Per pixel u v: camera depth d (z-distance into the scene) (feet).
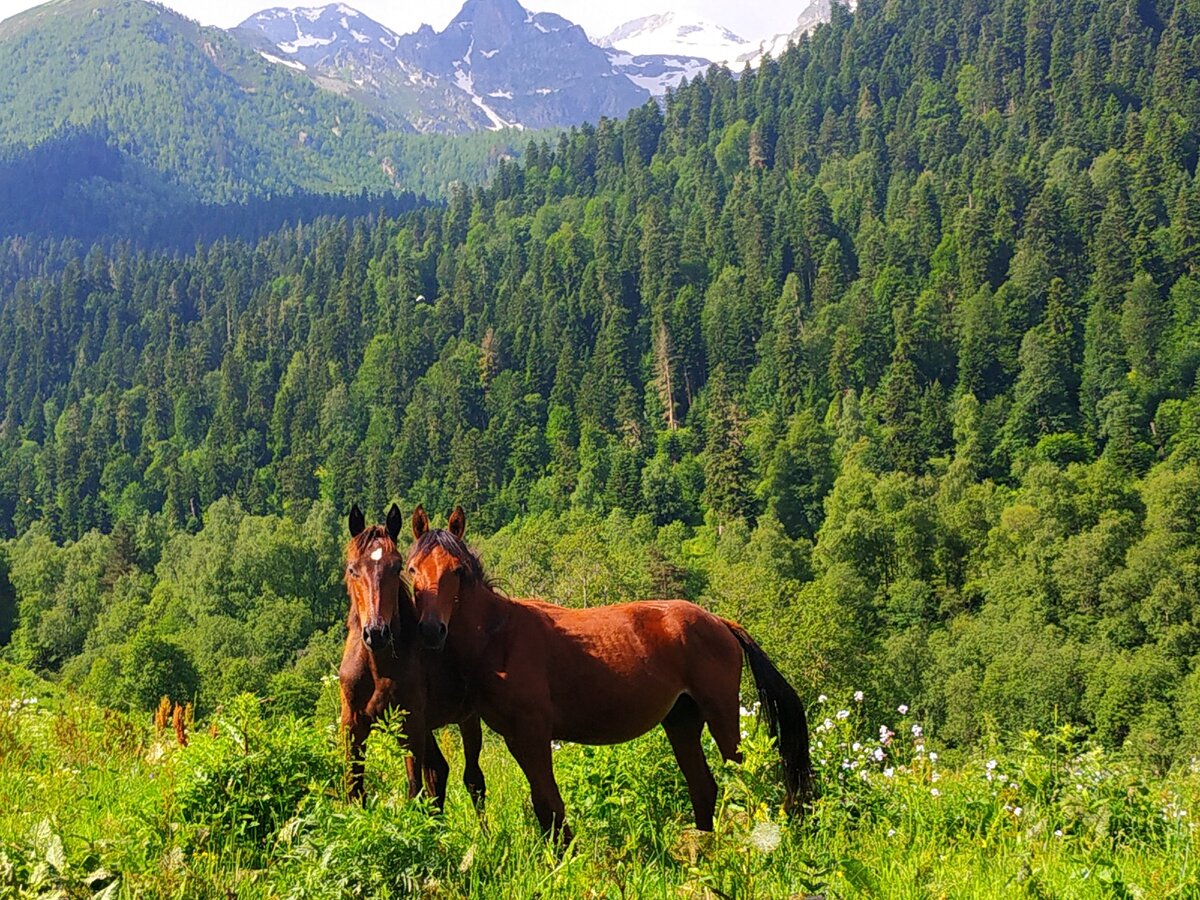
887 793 31.37
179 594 317.63
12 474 620.08
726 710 29.40
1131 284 496.23
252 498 539.70
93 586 347.77
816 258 647.97
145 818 23.26
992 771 31.42
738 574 193.47
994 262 563.48
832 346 532.73
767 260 650.43
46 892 18.76
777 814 28.43
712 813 28.58
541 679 26.84
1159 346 454.40
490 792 31.01
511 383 578.25
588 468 480.64
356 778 26.05
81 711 42.42
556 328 621.31
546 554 238.68
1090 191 572.92
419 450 536.01
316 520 416.87
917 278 580.30
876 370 512.22
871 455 421.59
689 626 29.32
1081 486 294.46
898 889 21.79
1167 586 205.57
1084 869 22.74
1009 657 185.47
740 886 21.09
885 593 270.26
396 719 24.95
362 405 619.67
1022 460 419.33
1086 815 27.91
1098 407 431.43
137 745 37.65
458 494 497.46
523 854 23.35
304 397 627.46
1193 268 511.40
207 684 195.00
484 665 26.61
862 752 33.76
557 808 26.07
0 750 34.14
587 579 211.41
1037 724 170.71
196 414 648.38
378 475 517.55
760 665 30.22
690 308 586.04
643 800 28.86
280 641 270.87
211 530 408.46
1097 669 175.01
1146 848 26.68
